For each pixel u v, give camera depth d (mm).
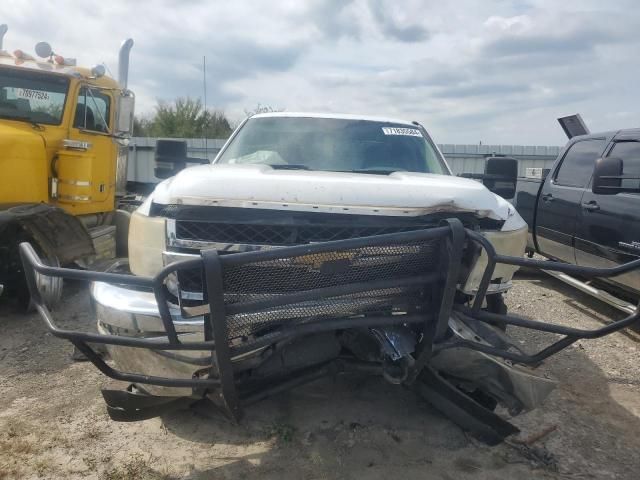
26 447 3393
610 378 4633
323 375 3316
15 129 6012
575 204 6555
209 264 2553
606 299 5914
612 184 5488
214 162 4859
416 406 3986
